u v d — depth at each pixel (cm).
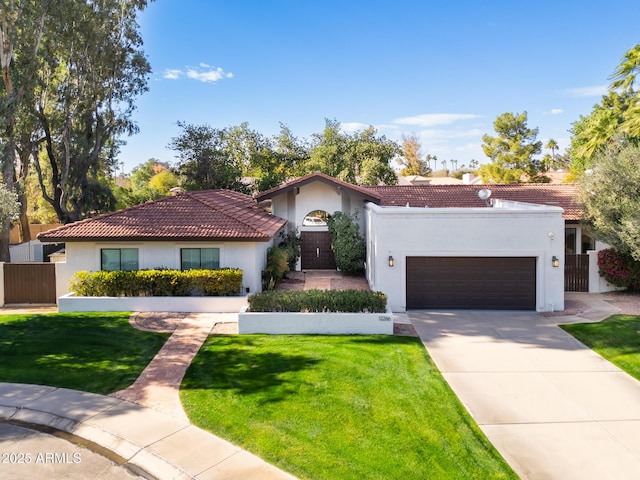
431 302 1838
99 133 3609
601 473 761
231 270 1831
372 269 2094
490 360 1277
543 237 1781
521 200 2598
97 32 3269
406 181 7125
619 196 1905
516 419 948
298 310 1538
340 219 2508
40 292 1981
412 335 1497
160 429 887
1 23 2762
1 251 2869
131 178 6812
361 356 1271
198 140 4059
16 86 2839
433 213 1795
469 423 925
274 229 2050
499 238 1789
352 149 4512
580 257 2116
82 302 1764
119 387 1079
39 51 3047
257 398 1010
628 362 1246
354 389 1058
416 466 762
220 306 1766
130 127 3734
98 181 4003
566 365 1241
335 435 857
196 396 1025
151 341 1402
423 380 1121
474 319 1691
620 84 2936
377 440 841
